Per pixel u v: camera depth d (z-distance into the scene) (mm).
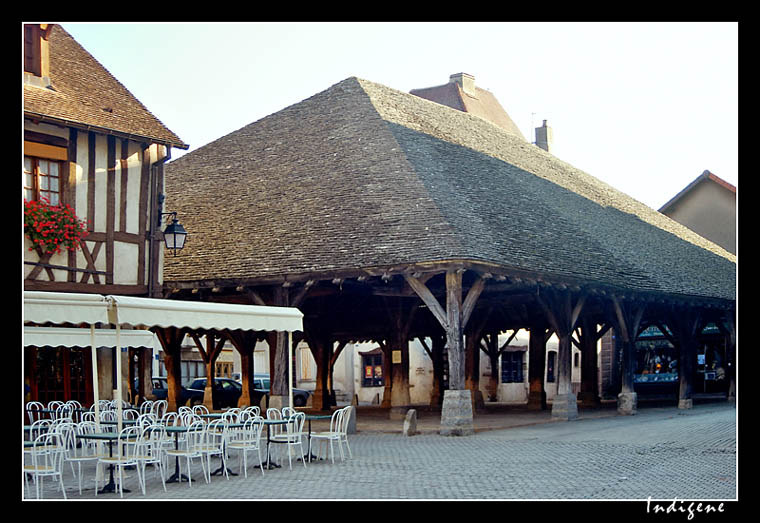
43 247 13750
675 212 39906
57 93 14898
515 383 33000
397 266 15391
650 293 20828
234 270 17156
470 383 22703
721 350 29766
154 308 10102
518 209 19625
